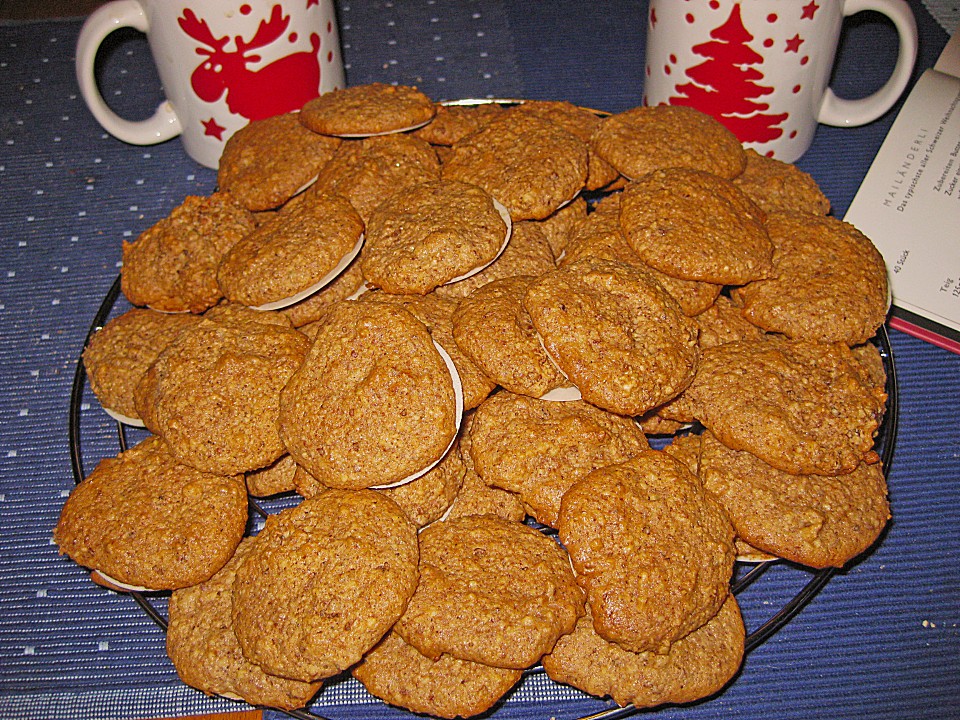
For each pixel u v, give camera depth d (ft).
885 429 1.15
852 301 1.11
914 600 1.10
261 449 1.04
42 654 1.08
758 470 1.04
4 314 1.39
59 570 1.15
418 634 0.93
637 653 0.96
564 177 1.17
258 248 1.13
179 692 1.05
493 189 1.16
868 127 1.55
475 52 1.72
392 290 1.09
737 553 1.04
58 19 1.80
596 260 1.08
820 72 1.34
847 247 1.16
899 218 1.34
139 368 1.15
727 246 1.10
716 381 1.06
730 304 1.18
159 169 1.56
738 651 1.00
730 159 1.24
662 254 1.09
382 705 1.03
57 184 1.55
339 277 1.16
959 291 1.28
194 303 1.18
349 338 1.02
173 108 1.44
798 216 1.20
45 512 1.20
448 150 1.32
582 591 0.97
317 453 0.99
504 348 1.01
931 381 1.29
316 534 0.97
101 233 1.49
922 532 1.15
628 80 1.66
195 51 1.30
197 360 1.07
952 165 1.38
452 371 1.02
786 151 1.45
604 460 1.02
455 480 1.05
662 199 1.13
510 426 1.05
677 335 1.04
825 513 1.02
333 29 1.40
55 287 1.42
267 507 1.14
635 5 1.79
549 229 1.23
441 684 0.95
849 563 1.13
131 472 1.07
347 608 0.92
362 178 1.20
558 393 1.03
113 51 1.74
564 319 1.00
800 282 1.13
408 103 1.24
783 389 1.05
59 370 1.33
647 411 1.08
